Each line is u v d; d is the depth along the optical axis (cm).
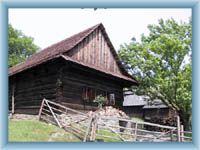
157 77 2514
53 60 1705
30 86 2000
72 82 1803
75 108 1794
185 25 2766
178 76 2425
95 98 1952
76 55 1852
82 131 1418
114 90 2170
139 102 4150
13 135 1209
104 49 2116
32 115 1902
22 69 1944
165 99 2684
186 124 2544
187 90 2406
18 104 2095
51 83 1811
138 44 2714
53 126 1543
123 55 2738
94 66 1934
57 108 1712
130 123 2031
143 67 2573
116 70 2223
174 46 2488
